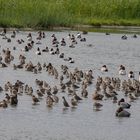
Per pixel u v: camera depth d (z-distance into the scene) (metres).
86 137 38.81
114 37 89.56
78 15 102.00
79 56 69.19
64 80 54.34
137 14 107.94
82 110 44.56
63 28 96.00
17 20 92.56
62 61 65.38
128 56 71.56
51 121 41.69
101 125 41.28
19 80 52.31
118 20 105.19
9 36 83.19
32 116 42.62
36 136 38.59
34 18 93.62
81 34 90.75
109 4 106.62
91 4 105.31
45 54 70.19
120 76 58.22
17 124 40.72
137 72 60.88
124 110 43.94
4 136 38.34
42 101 46.72
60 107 45.16
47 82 52.97
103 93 49.72
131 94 49.47
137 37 91.44
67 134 39.19
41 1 100.75
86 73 56.34
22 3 95.88
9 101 45.56
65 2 103.19
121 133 39.88
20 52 70.56
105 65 61.12
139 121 42.59
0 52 69.06
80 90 50.66
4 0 95.69
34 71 57.84
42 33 87.12
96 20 102.75
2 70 58.16
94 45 79.44
